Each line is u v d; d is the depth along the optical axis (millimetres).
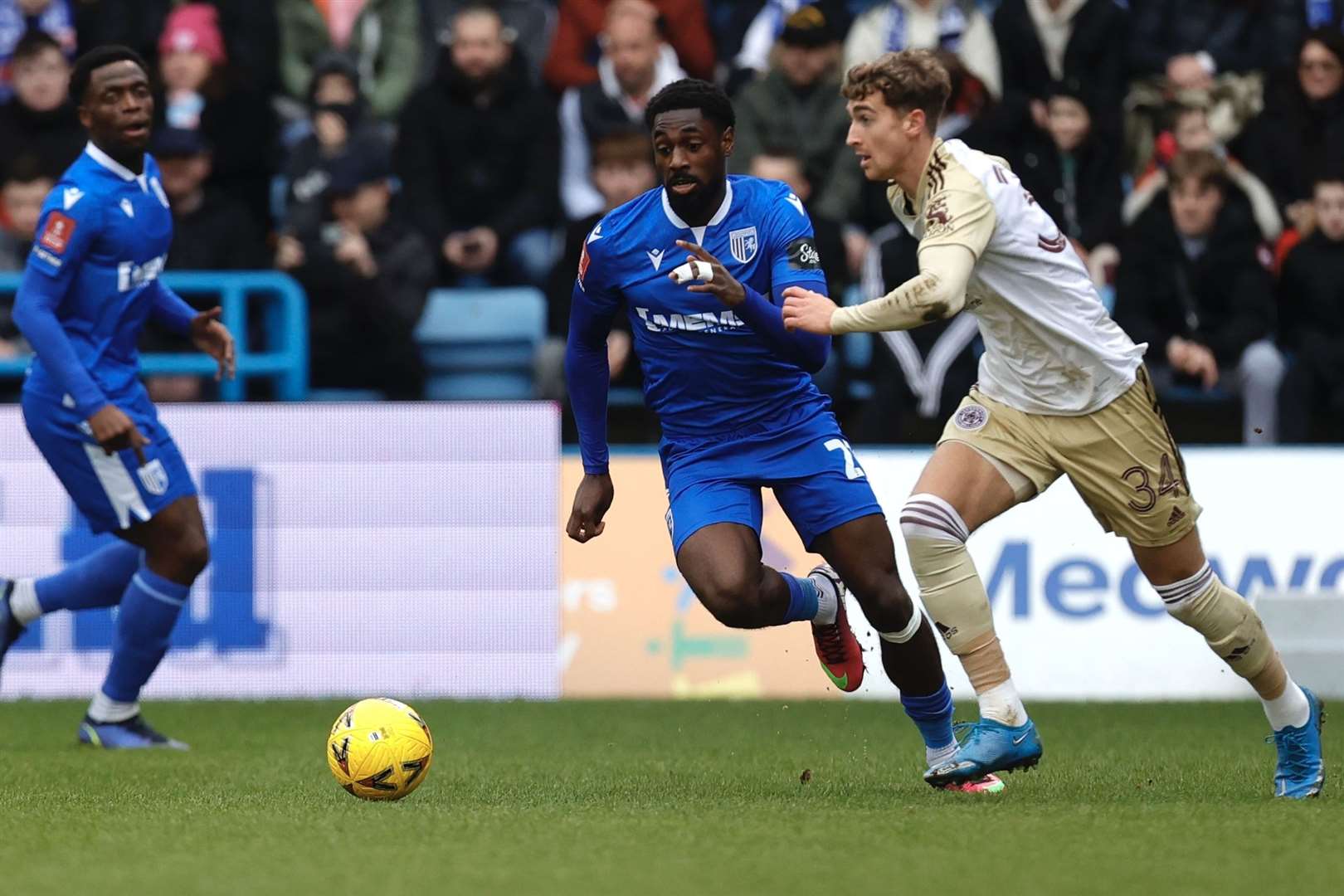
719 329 20438
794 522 20938
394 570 36219
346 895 14109
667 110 19906
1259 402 38938
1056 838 16828
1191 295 39625
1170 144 40562
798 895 14023
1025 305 19375
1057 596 35500
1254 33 43500
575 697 36000
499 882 14633
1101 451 19859
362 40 44625
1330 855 15867
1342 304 38938
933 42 41438
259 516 36156
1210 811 18734
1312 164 40719
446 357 41469
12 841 17266
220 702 35125
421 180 41688
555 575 36219
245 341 38875
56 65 42031
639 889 14305
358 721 20328
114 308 26797
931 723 21250
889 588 20391
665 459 21516
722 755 26531
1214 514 35781
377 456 36250
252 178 42719
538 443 36219
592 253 20844
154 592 27656
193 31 42562
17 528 35719
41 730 30547
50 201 26172
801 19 40219
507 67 41844
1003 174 19234
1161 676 35375
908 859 15680
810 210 40062
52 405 26969
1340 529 35625
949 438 20375
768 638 36031
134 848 16719
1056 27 40938
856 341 39188
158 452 27500
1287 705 20219
